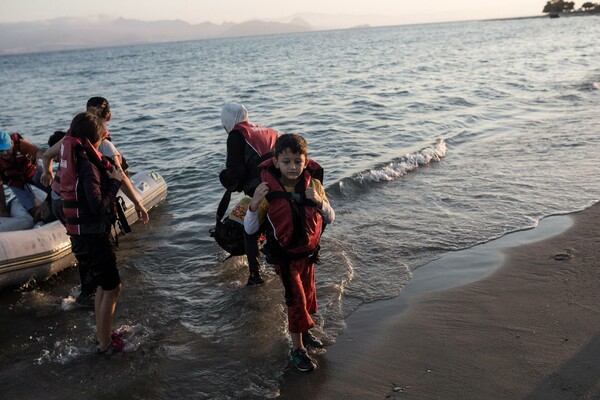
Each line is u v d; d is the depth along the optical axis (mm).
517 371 3008
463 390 2912
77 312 4172
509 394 2830
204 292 4355
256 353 3488
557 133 9156
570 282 3975
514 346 3250
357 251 4859
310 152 8805
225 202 4258
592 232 4875
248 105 15625
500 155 7980
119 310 4113
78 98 23250
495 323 3539
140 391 3178
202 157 9203
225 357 3465
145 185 6387
